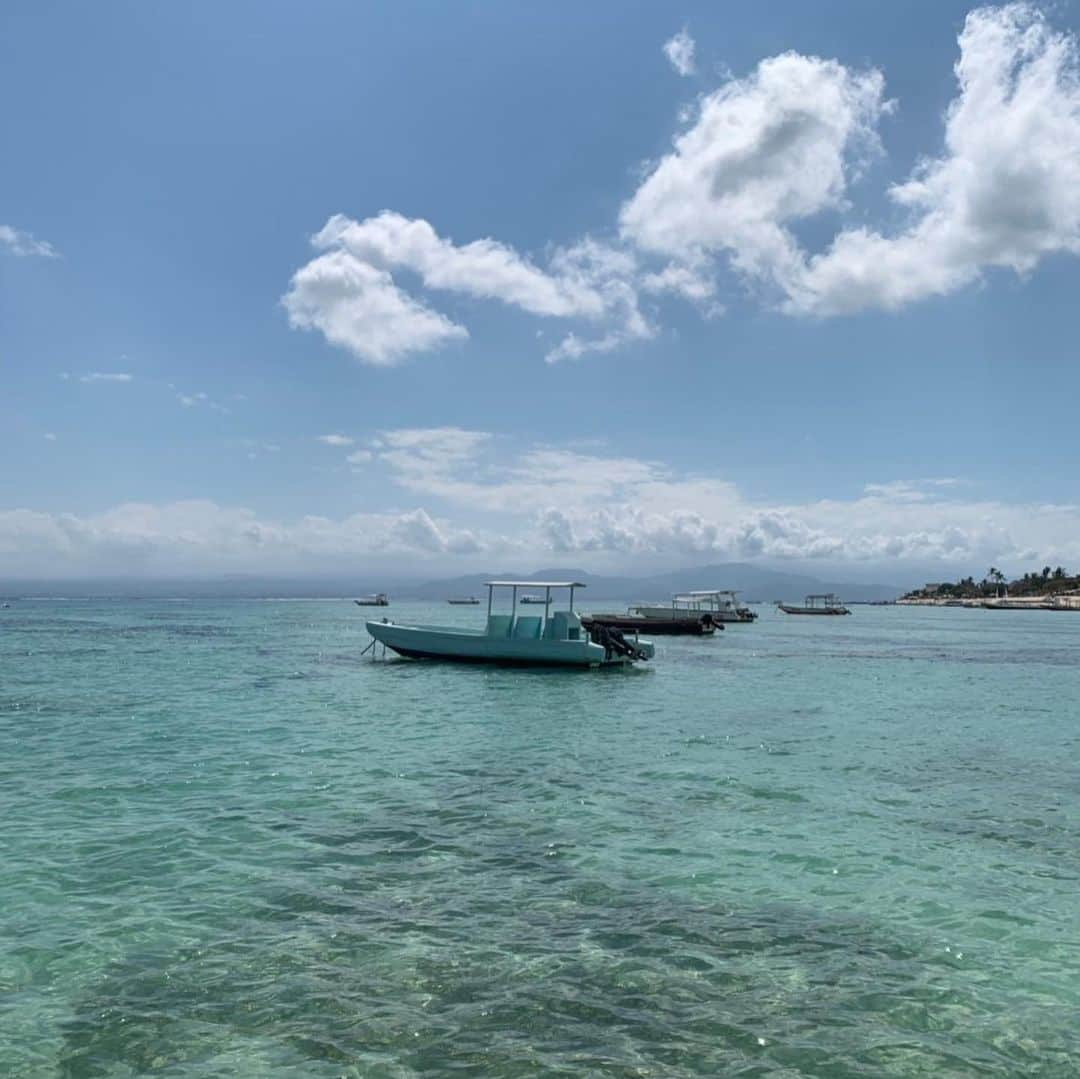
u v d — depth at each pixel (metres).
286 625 90.00
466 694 31.88
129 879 11.16
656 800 15.87
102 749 20.02
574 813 14.81
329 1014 7.71
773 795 16.44
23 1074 6.73
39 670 39.31
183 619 103.44
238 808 14.80
